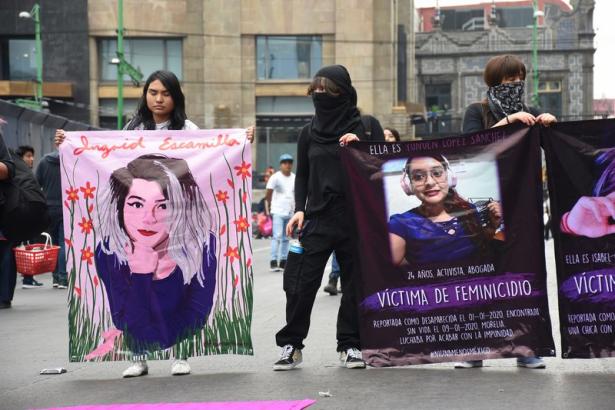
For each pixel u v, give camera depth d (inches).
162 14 1475.1
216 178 244.1
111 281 243.3
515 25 3065.9
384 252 236.2
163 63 1494.8
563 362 249.1
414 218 235.6
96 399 214.7
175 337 242.7
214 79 1485.0
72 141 246.1
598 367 240.4
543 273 232.5
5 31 1471.5
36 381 240.7
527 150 233.3
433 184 235.5
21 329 350.3
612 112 2527.1
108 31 1465.3
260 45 1497.3
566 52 2512.3
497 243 233.6
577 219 229.9
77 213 244.7
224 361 261.9
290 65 1497.3
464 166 234.8
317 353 271.0
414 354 234.7
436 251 235.0
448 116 2508.6
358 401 203.0
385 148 236.8
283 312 378.6
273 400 205.5
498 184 234.1
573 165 230.2
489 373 232.5
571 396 203.0
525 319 232.7
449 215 234.8
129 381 235.8
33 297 477.1
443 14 3120.1
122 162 244.5
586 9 2532.0
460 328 234.2
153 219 243.0
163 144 245.3
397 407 196.4
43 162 518.9
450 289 234.7
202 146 245.4
